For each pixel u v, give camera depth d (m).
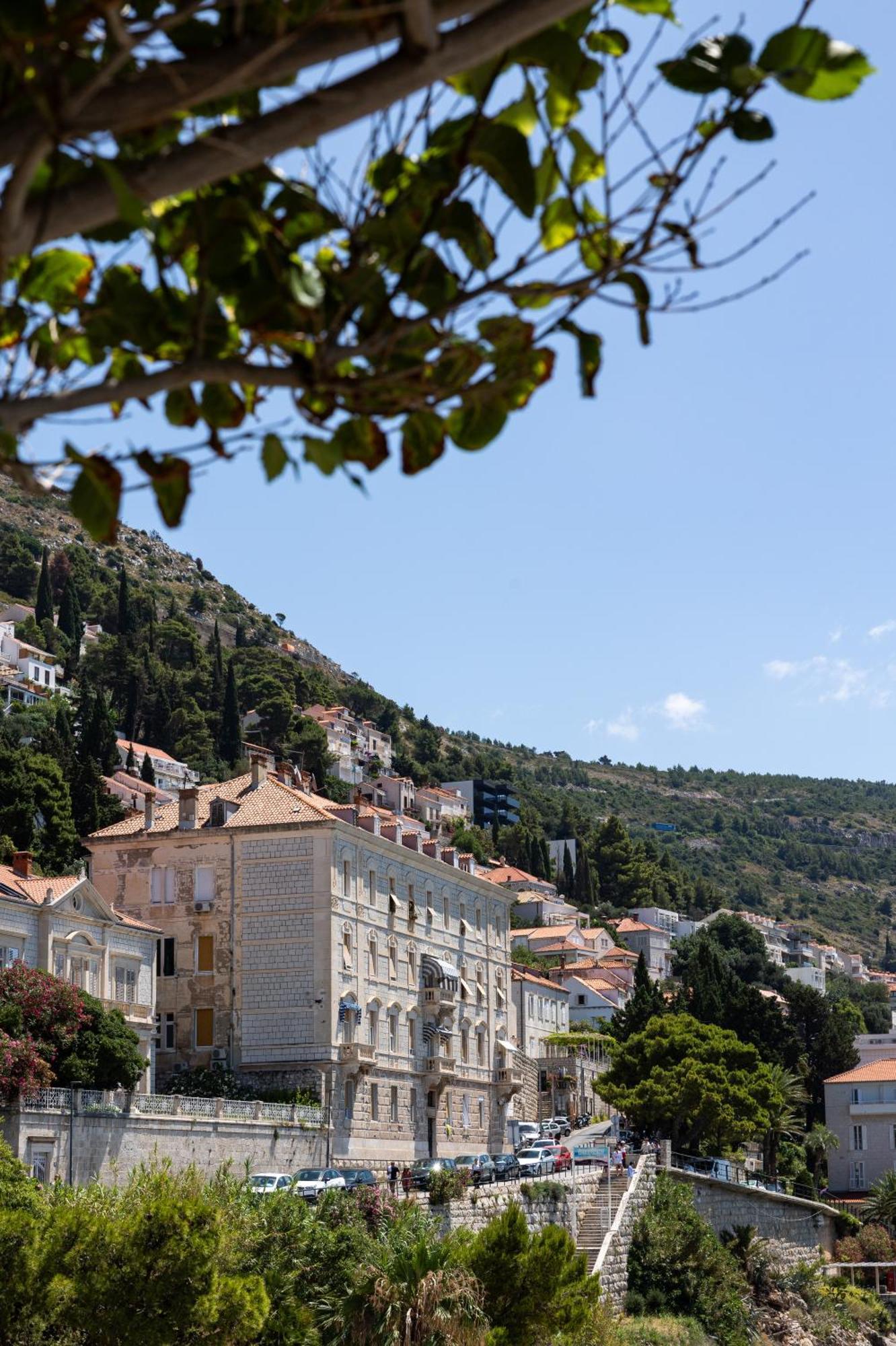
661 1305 79.56
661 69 7.80
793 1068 137.25
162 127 7.79
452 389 8.35
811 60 7.55
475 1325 45.09
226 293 8.24
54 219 7.17
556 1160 85.50
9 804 126.50
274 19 7.38
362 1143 84.62
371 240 8.05
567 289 8.17
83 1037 62.31
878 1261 107.81
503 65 8.12
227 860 85.94
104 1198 39.28
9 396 7.79
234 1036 83.56
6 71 7.00
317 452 8.65
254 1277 36.25
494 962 109.25
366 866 89.81
